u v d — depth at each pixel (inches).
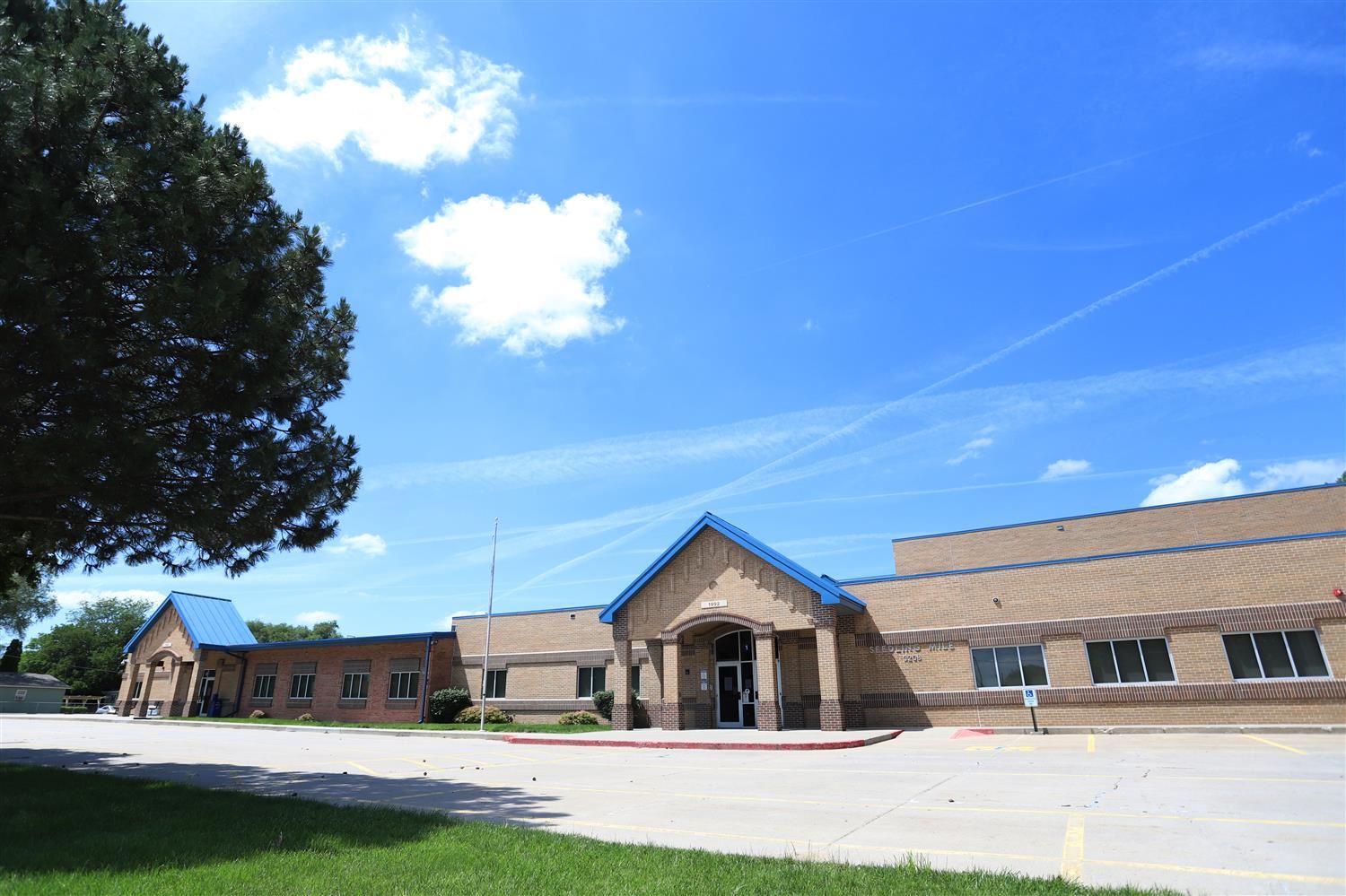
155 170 410.9
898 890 231.3
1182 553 920.9
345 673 1646.2
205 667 1878.7
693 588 1088.8
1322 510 1138.7
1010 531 1360.7
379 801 459.5
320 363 543.2
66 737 1120.8
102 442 388.8
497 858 277.4
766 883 241.3
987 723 975.6
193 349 437.7
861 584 1097.4
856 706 1044.5
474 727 1288.1
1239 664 866.8
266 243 464.8
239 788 518.0
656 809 418.9
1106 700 919.7
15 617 2345.0
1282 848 287.9
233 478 459.5
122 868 266.8
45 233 359.6
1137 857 281.1
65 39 415.5
